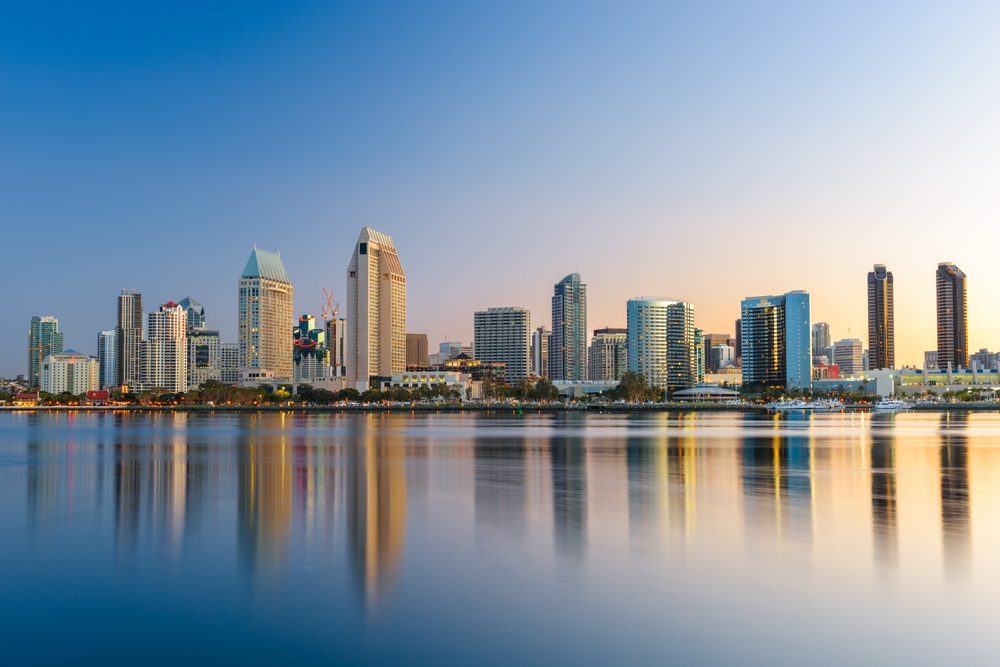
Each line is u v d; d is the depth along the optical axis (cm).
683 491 7800
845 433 19662
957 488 7950
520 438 17725
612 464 10831
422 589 4106
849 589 4066
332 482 8725
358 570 4519
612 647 3312
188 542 5312
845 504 6850
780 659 3183
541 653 3259
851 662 3148
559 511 6544
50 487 8425
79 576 4431
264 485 8488
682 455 12419
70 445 15762
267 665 3180
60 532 5697
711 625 3547
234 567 4603
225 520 6184
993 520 6000
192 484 8631
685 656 3216
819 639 3381
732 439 17012
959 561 4634
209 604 3909
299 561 4731
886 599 3894
